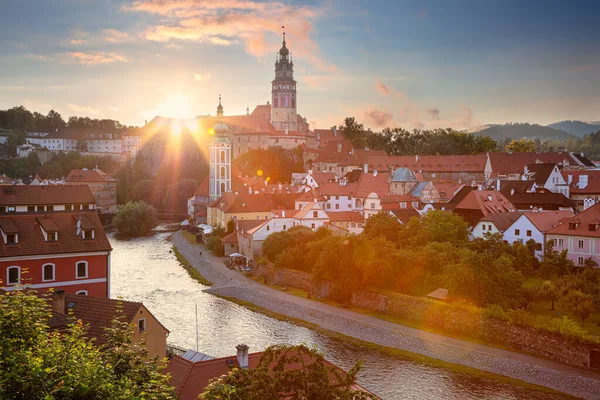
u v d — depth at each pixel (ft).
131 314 200.23
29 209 389.60
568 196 621.72
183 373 159.84
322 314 362.94
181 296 418.92
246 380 110.42
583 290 309.22
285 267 451.12
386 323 340.18
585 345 264.72
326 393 108.88
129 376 111.34
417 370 275.18
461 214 494.59
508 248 394.11
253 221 576.61
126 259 569.64
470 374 269.03
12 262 295.69
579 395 243.40
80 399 98.78
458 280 325.21
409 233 422.82
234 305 395.55
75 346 113.29
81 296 217.36
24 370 97.60
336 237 419.95
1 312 107.86
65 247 309.22
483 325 306.55
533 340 284.61
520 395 245.24
